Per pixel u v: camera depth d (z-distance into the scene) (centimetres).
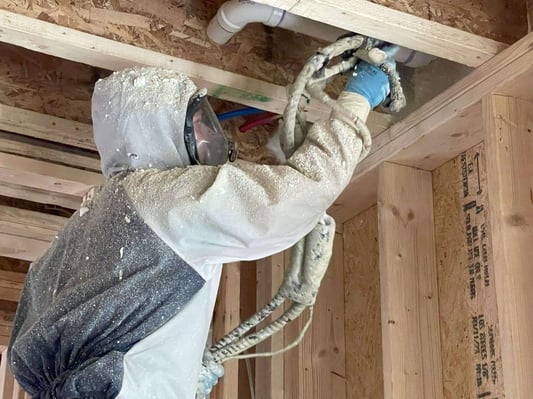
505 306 205
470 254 249
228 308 307
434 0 216
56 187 288
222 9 224
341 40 208
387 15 207
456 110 234
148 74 193
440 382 248
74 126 265
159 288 173
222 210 172
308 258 205
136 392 167
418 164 266
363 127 184
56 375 181
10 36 214
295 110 201
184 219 173
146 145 188
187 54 231
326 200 177
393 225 259
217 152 196
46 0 216
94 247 183
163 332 173
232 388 298
